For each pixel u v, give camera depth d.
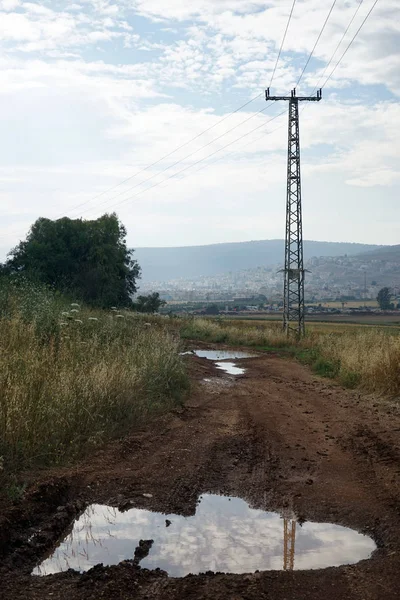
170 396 12.33
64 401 8.36
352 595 4.19
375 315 98.94
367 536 5.47
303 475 7.41
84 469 7.17
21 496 5.91
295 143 35.94
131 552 5.09
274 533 5.54
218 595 4.20
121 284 49.72
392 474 7.19
